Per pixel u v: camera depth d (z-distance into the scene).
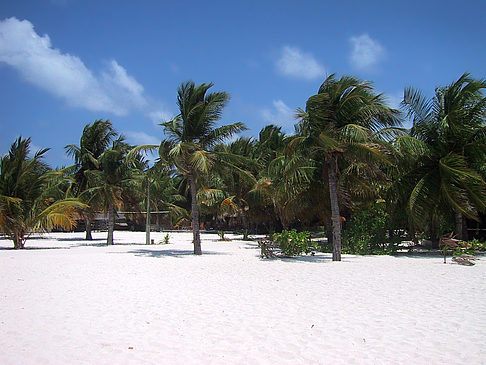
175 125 18.20
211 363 4.76
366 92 14.99
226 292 9.12
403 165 18.45
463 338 5.63
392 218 19.42
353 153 14.90
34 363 4.74
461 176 16.31
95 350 5.20
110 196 25.53
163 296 8.66
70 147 28.62
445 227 21.09
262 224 44.31
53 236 38.91
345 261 15.28
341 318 6.77
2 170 22.55
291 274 11.90
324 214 21.88
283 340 5.60
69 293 8.95
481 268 13.09
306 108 14.83
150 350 5.21
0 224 21.98
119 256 17.81
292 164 15.40
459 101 17.83
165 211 49.91
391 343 5.44
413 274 11.79
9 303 7.88
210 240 33.84
